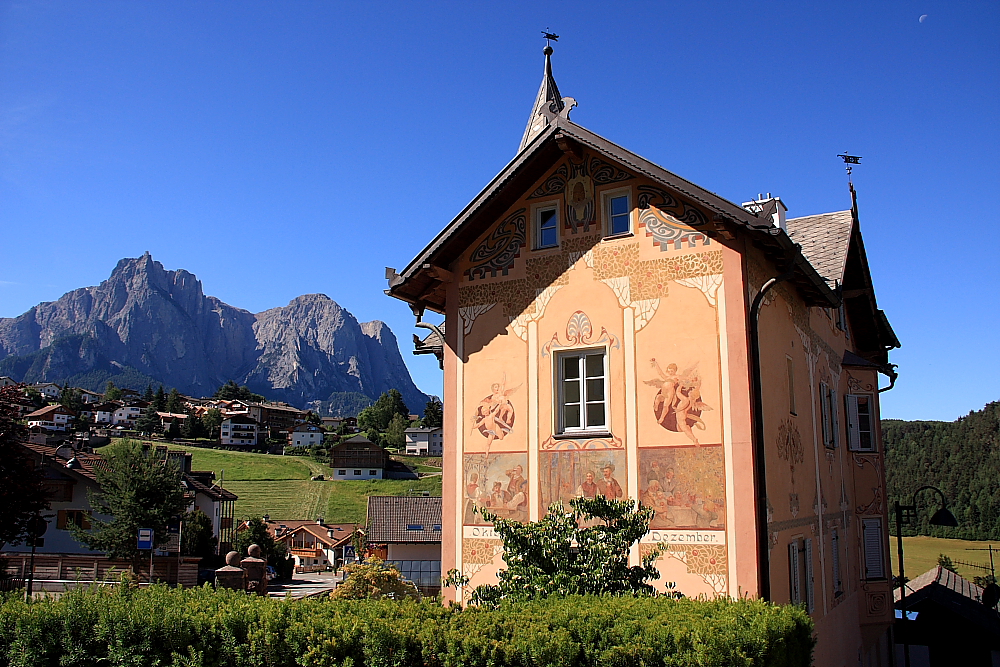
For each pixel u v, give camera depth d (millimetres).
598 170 14547
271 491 126062
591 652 8336
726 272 13156
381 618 9148
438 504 53219
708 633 8250
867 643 20594
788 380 15078
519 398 14594
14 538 24906
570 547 11883
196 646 9062
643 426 13391
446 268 15703
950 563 54438
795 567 14164
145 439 168125
